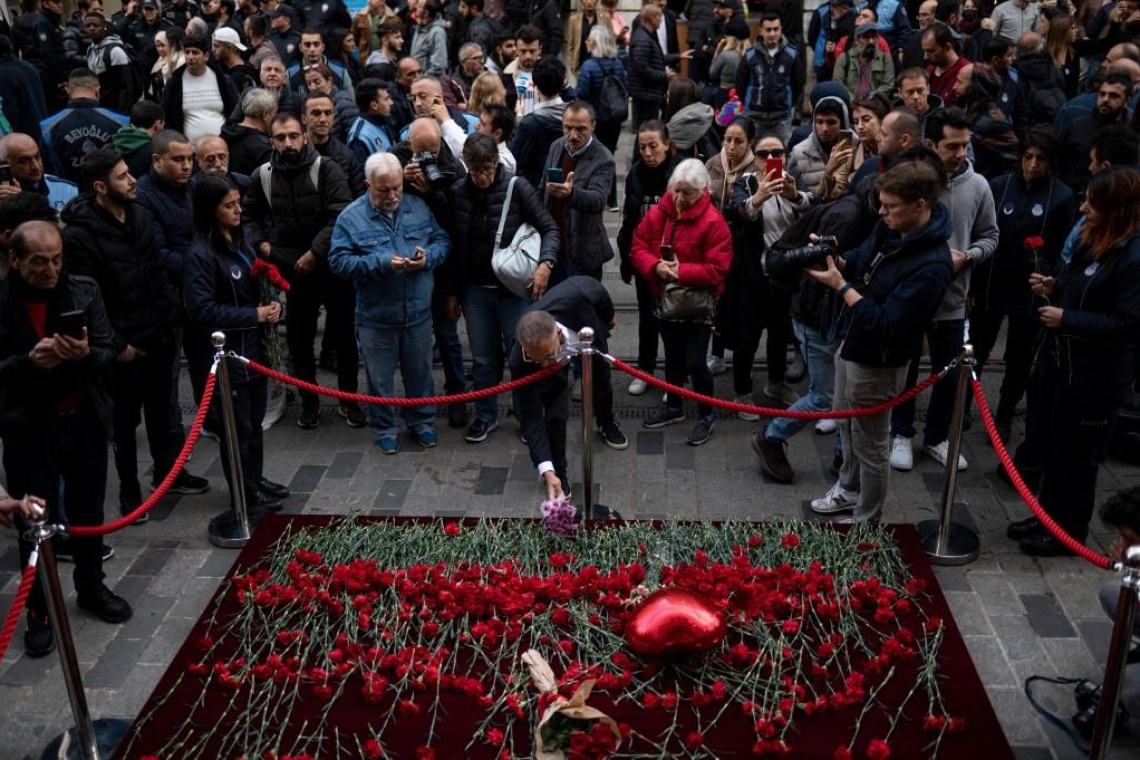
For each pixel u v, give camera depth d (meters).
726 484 6.73
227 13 12.09
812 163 7.21
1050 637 5.33
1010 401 7.01
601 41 10.35
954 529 6.09
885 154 6.21
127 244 6.09
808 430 7.38
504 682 4.75
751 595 5.17
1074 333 5.41
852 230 5.95
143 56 12.89
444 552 5.75
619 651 4.92
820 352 6.30
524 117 8.52
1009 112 9.17
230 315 6.08
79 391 5.18
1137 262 5.23
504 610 5.15
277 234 7.21
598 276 7.29
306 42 9.59
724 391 7.91
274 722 4.59
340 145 7.59
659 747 4.37
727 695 4.68
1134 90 8.01
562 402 6.19
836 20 11.84
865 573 5.48
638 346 8.53
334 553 5.74
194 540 6.25
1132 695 4.44
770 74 10.44
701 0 13.08
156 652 5.32
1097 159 6.02
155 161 6.68
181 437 7.13
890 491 6.61
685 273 6.72
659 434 7.34
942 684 4.76
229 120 8.12
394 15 12.10
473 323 7.14
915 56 11.02
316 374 8.21
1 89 9.00
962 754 4.36
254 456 6.38
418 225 6.88
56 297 4.99
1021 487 5.05
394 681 4.82
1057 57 10.11
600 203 7.09
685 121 8.14
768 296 7.19
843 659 4.91
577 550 5.74
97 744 4.62
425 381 7.19
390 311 6.88
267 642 5.04
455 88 9.79
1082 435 5.65
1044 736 4.70
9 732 4.82
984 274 6.81
